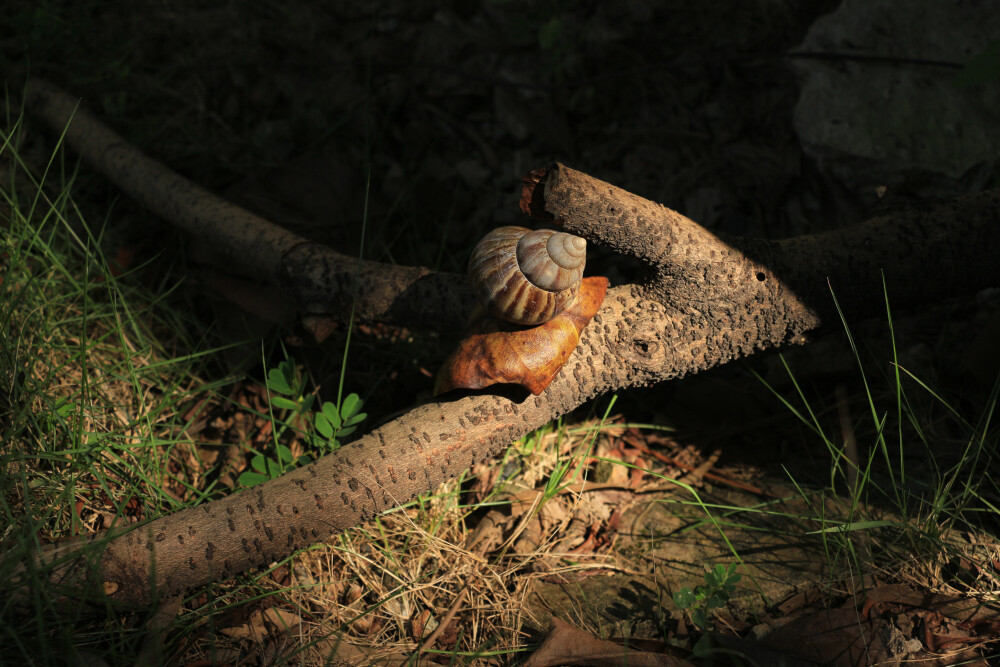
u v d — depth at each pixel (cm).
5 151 312
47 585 171
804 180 339
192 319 288
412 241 332
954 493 240
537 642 204
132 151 298
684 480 257
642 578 224
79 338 264
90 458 221
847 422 259
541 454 253
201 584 189
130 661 179
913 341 286
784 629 200
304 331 294
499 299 187
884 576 216
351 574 219
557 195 187
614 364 217
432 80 388
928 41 325
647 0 410
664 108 378
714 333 221
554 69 379
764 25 397
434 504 234
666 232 202
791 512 243
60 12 380
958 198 230
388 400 277
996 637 195
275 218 321
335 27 413
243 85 381
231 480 240
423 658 199
